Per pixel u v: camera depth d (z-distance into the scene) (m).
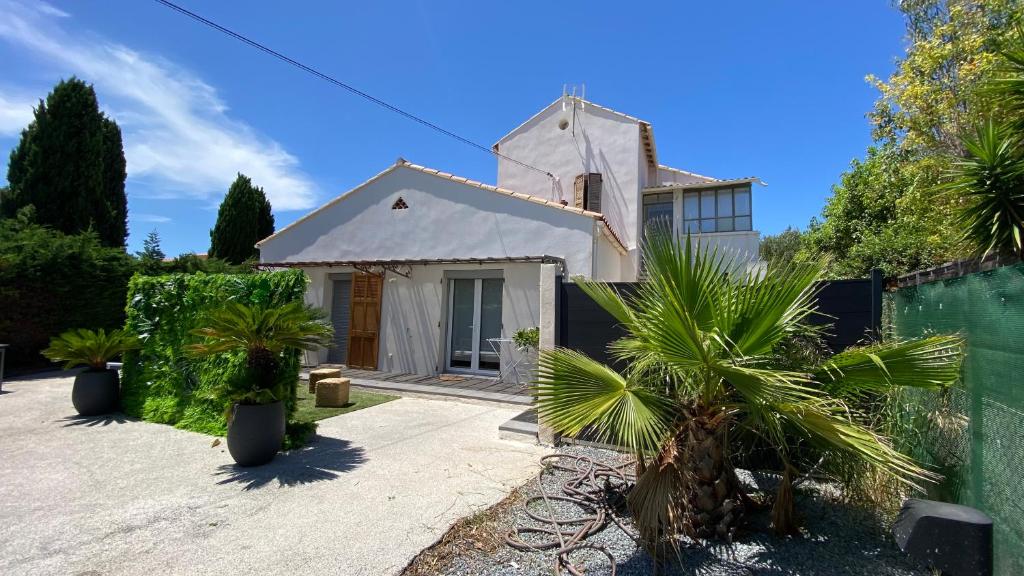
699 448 3.34
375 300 11.98
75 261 12.31
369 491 4.42
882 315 4.63
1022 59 3.76
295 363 6.24
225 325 5.09
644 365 3.40
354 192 12.78
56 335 11.98
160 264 14.70
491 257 10.79
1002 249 3.59
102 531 3.60
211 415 6.43
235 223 22.86
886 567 3.02
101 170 17.28
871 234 12.04
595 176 16.30
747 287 3.22
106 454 5.46
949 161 5.11
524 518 3.84
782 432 3.25
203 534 3.56
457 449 5.72
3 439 6.02
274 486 4.54
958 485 3.08
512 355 10.45
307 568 3.09
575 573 2.99
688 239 3.26
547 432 5.92
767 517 3.73
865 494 3.62
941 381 3.05
